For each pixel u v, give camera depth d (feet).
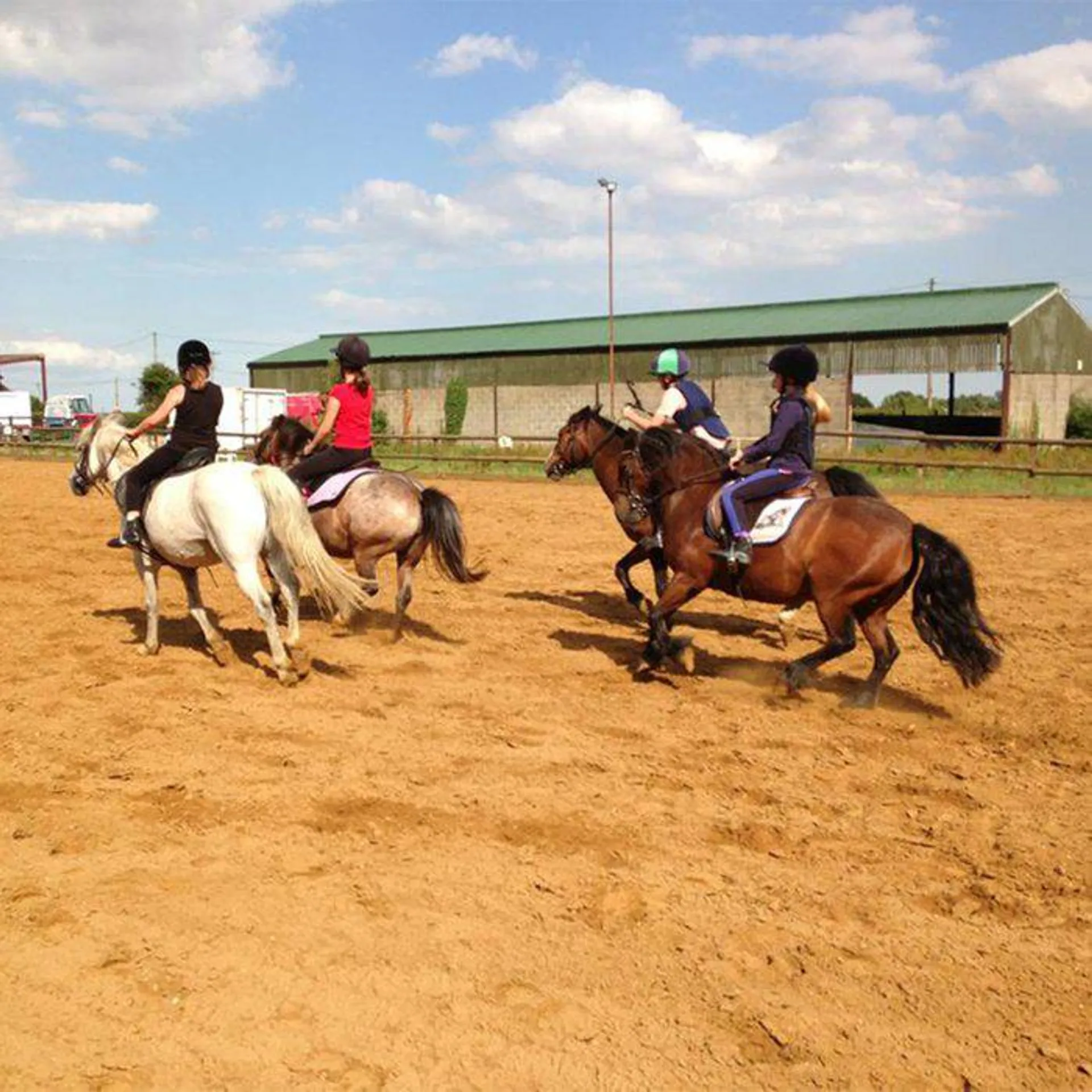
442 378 169.27
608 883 16.21
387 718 24.09
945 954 14.47
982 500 70.74
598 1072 11.78
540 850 17.40
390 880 16.11
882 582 23.77
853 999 13.32
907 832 18.53
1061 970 14.11
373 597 38.55
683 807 19.33
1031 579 43.09
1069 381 131.13
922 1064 12.09
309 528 25.39
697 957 14.15
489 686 26.89
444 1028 12.47
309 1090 11.32
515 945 14.34
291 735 22.79
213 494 25.38
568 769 21.09
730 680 27.81
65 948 13.92
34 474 93.66
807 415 25.09
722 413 141.49
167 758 21.30
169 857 16.79
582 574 44.27
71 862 16.53
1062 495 71.41
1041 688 27.55
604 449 32.78
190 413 27.78
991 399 245.65
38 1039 12.06
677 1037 12.44
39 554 47.55
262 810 18.75
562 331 171.22
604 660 29.91
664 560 32.42
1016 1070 12.02
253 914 14.96
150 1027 12.32
